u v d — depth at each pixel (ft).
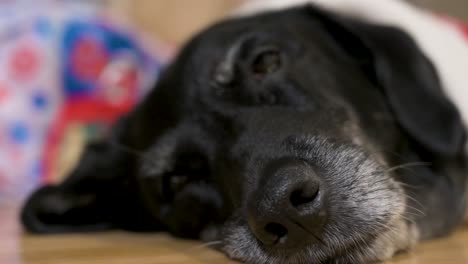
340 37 2.03
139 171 1.98
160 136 1.91
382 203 1.65
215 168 1.81
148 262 1.72
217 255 1.76
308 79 1.86
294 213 1.55
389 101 1.94
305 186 1.56
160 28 3.86
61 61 3.06
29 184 2.87
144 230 2.10
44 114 2.94
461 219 2.00
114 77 3.17
